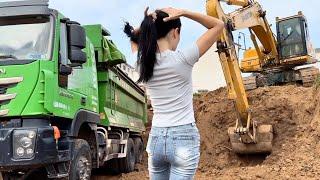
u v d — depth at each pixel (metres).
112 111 9.95
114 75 9.95
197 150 3.13
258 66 16.69
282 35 16.22
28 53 6.55
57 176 6.51
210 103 14.57
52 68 6.48
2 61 6.33
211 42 3.16
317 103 12.48
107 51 9.15
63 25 7.02
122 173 11.04
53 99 6.40
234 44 10.52
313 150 10.74
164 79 3.11
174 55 3.11
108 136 9.78
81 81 7.79
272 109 12.80
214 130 13.32
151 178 3.25
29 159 5.98
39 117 6.30
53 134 6.27
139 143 12.98
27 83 6.27
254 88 16.06
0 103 6.25
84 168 7.33
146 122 14.49
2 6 6.85
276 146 11.62
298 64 16.34
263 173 9.17
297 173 9.08
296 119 12.34
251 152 11.49
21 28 6.77
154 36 3.13
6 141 6.01
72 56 6.83
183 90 3.13
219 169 11.37
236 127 10.95
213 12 10.04
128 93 11.81
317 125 11.66
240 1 12.06
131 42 3.36
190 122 3.12
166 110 3.12
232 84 10.51
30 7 6.77
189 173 3.08
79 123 7.39
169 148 3.07
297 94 13.33
